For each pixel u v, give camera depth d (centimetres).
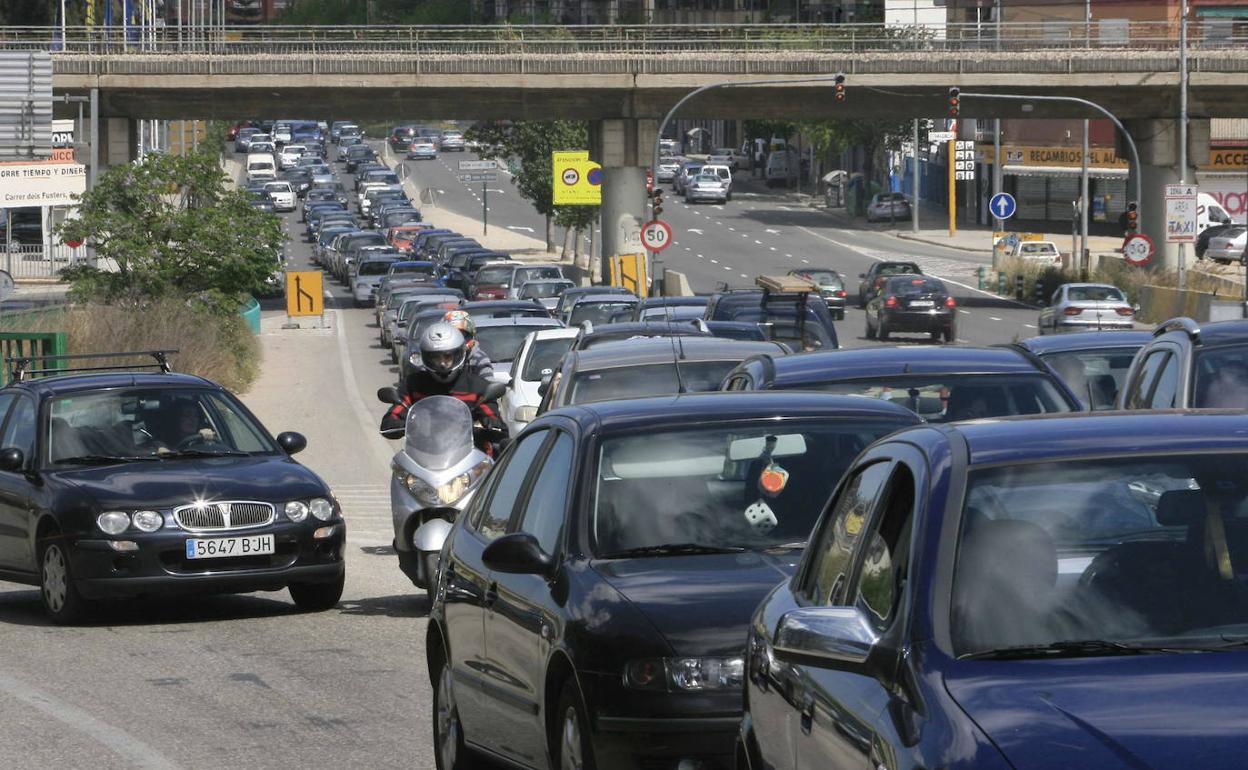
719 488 2258
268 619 4059
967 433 1486
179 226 12219
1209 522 1368
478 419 4244
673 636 1923
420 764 2572
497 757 2325
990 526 1362
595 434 2298
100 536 3928
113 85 19925
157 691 3172
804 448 2320
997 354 3397
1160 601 1312
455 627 2445
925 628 1288
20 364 4712
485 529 2477
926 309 15212
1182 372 3553
